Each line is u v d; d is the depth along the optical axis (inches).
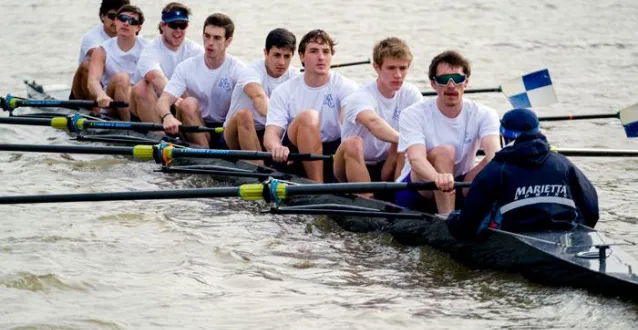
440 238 1323.8
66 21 3752.5
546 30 3550.7
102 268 1320.1
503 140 1371.8
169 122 1834.4
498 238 1227.9
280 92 1651.1
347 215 1435.8
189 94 1937.7
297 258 1374.3
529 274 1194.6
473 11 3909.9
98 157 2027.6
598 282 1112.2
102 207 1638.8
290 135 1625.2
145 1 4121.6
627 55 3152.1
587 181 1227.2
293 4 4079.7
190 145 1859.0
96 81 2191.2
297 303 1195.9
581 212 1230.3
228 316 1154.0
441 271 1300.4
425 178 1342.3
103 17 2345.0
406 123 1401.3
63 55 3257.9
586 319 1093.8
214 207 1649.9
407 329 1108.5
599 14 3782.0
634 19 3690.9
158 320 1139.3
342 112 1622.8
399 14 3895.2
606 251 1162.0
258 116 1828.2
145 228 1513.3
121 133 2110.0
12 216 1579.7
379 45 1503.4
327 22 3779.5
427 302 1187.3
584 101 2541.8
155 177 1861.5
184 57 2086.6
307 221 1552.7
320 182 1604.3
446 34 3545.8
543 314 1120.2
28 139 2250.2
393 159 1519.4
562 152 1572.3
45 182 1813.5
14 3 4072.3
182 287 1250.6
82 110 2324.1
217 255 1386.6
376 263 1346.0
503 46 3329.2
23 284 1243.2
